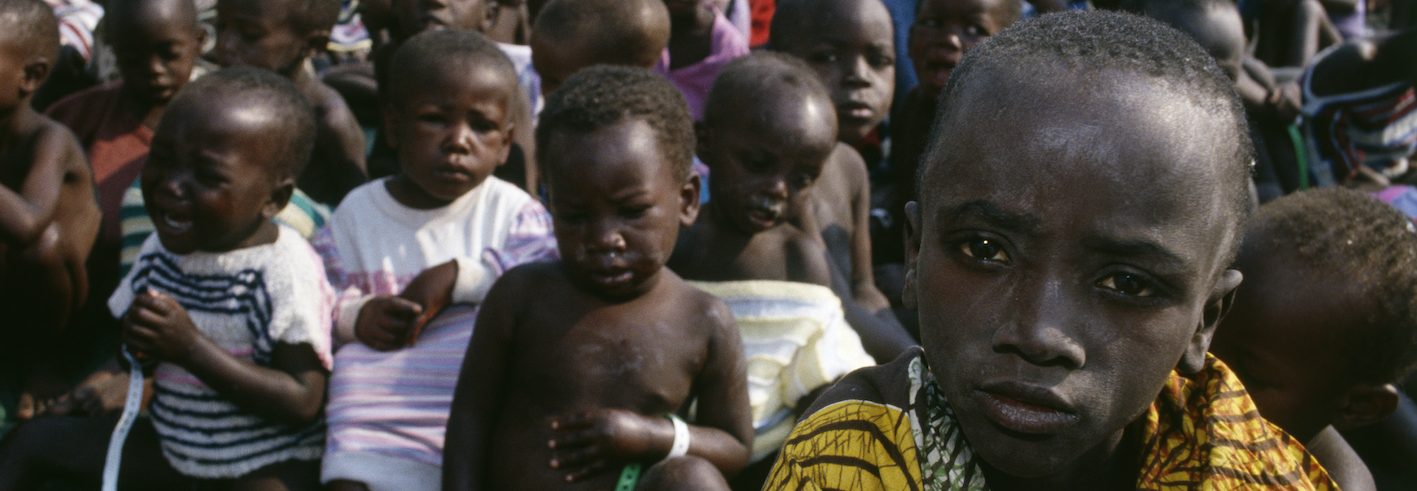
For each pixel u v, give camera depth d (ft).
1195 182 2.97
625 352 7.95
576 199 7.77
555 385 7.96
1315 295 6.44
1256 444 3.96
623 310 8.05
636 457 7.68
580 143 7.76
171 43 12.50
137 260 9.46
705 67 14.11
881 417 3.84
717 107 9.43
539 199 12.23
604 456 7.55
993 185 3.00
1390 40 14.94
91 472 9.18
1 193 10.65
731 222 9.48
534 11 16.53
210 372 8.50
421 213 10.08
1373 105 14.84
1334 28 20.95
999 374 3.10
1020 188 2.96
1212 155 3.02
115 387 10.89
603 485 7.81
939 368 3.26
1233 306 6.68
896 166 13.43
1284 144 15.26
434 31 10.73
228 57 13.26
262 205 9.08
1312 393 6.69
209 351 8.51
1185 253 3.00
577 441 7.50
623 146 7.75
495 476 8.02
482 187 10.34
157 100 12.76
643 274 7.92
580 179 7.72
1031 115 2.98
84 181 11.63
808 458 3.84
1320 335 6.48
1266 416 6.82
